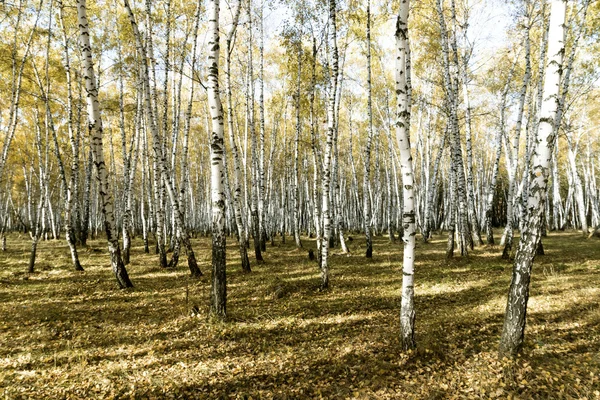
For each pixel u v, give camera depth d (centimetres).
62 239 2658
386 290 986
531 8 1395
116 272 1003
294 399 478
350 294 953
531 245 519
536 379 483
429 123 2355
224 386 505
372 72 2302
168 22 1352
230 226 3039
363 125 2784
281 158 3200
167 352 605
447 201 3509
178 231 1372
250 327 713
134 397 475
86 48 910
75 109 2206
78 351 600
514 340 540
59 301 881
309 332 693
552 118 488
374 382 506
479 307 791
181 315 774
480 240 1916
